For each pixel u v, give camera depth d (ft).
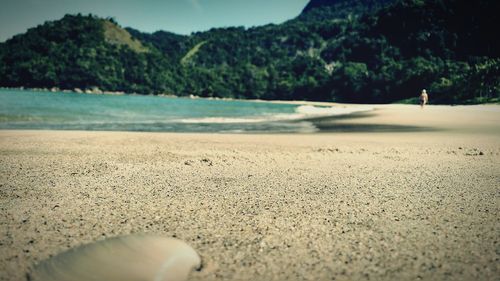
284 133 42.60
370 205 11.71
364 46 463.42
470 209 11.31
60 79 432.25
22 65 418.92
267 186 14.35
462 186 14.56
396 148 27.30
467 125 52.95
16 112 72.28
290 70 523.70
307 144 29.91
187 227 9.53
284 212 10.92
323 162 20.54
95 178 15.31
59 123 51.90
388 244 8.46
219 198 12.42
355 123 59.41
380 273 7.04
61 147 25.20
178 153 23.39
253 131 45.55
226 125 55.21
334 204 11.83
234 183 14.83
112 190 13.30
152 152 23.62
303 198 12.55
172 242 8.01
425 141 32.42
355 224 9.85
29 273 6.86
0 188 13.26
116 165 18.52
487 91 194.80
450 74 269.03
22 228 9.24
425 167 19.08
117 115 75.77
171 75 520.42
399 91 305.53
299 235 9.03
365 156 23.08
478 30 361.10
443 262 7.50
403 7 445.37
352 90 352.08
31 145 25.81
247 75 518.37
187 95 499.10
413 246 8.34
